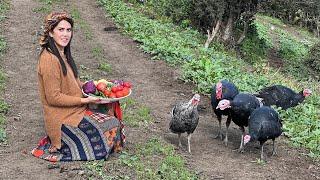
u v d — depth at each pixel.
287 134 7.52
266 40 22.50
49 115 6.08
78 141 6.11
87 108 6.24
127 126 7.23
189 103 6.52
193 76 9.72
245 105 6.69
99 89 6.27
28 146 6.43
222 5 16.25
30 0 15.78
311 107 8.69
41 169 5.94
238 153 6.81
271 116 6.55
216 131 7.49
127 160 6.15
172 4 17.59
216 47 15.45
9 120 7.15
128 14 15.55
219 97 6.95
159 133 7.17
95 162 6.06
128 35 13.10
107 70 9.98
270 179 6.24
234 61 13.50
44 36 6.05
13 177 5.78
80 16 14.81
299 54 21.89
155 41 12.02
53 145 6.15
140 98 8.60
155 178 5.90
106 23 14.41
